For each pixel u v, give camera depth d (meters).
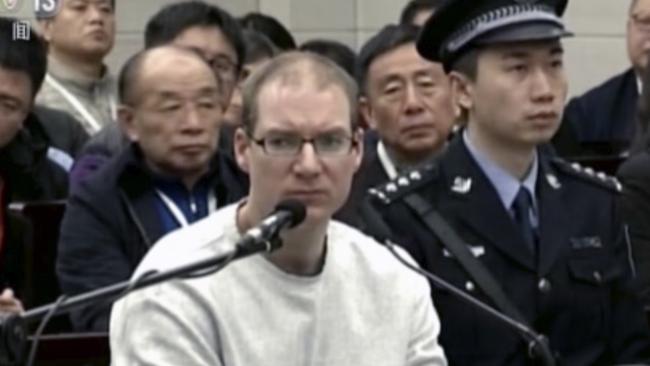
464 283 13.38
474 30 13.64
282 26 22.53
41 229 16.41
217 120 15.64
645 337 13.82
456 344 13.27
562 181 13.86
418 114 16.25
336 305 11.16
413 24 17.48
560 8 13.78
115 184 15.50
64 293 15.40
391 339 11.25
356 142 11.05
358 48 26.39
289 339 11.01
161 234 15.41
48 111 19.11
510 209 13.63
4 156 17.00
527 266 13.49
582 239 13.71
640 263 13.88
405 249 13.43
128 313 10.97
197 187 15.69
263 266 11.03
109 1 20.56
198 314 10.92
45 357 13.53
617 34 27.17
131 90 15.55
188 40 18.28
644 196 13.98
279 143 10.85
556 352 13.49
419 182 13.70
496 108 13.55
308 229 10.87
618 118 20.64
